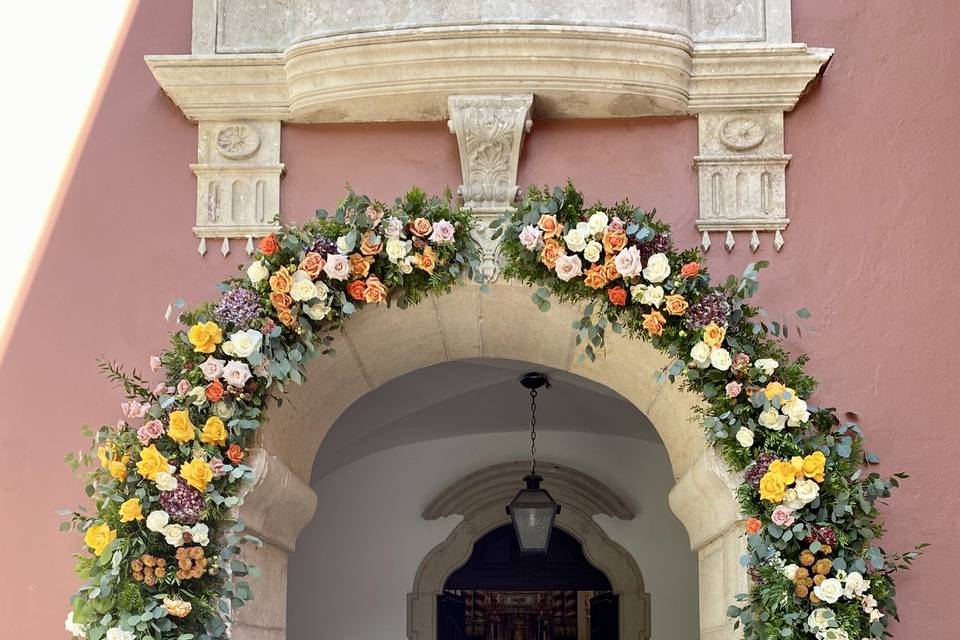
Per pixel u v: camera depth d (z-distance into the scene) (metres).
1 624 3.93
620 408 7.50
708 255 4.12
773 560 3.73
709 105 4.17
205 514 3.75
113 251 4.19
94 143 4.27
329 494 8.02
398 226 3.95
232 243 4.19
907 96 4.20
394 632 7.84
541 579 8.01
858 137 4.18
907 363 4.04
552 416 7.74
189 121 4.27
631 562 7.88
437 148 4.23
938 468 3.97
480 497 7.95
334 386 4.43
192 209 4.21
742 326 3.96
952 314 4.06
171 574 3.72
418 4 4.07
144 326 4.14
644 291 3.90
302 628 7.84
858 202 4.14
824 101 4.20
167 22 4.36
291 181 4.21
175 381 3.94
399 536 7.96
